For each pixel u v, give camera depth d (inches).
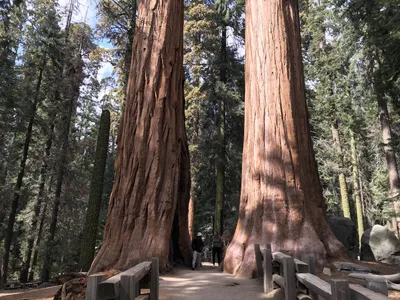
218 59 910.4
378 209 998.4
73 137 912.9
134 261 213.6
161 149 454.9
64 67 936.9
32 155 852.6
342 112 806.5
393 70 534.0
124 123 471.8
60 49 860.0
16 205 803.4
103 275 139.2
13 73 771.4
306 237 365.4
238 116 889.5
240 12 895.7
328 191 997.2
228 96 850.1
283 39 450.6
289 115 420.2
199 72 952.9
